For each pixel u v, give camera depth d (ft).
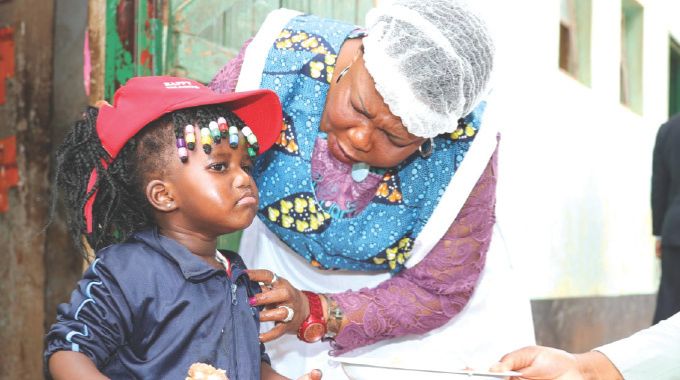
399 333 5.78
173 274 4.16
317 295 5.40
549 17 15.52
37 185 9.55
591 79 17.97
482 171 5.58
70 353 3.75
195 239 4.32
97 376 3.67
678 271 11.14
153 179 4.20
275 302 4.87
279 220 5.71
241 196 4.21
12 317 9.73
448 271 5.72
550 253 15.20
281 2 8.50
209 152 4.17
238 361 4.28
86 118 4.44
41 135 9.50
